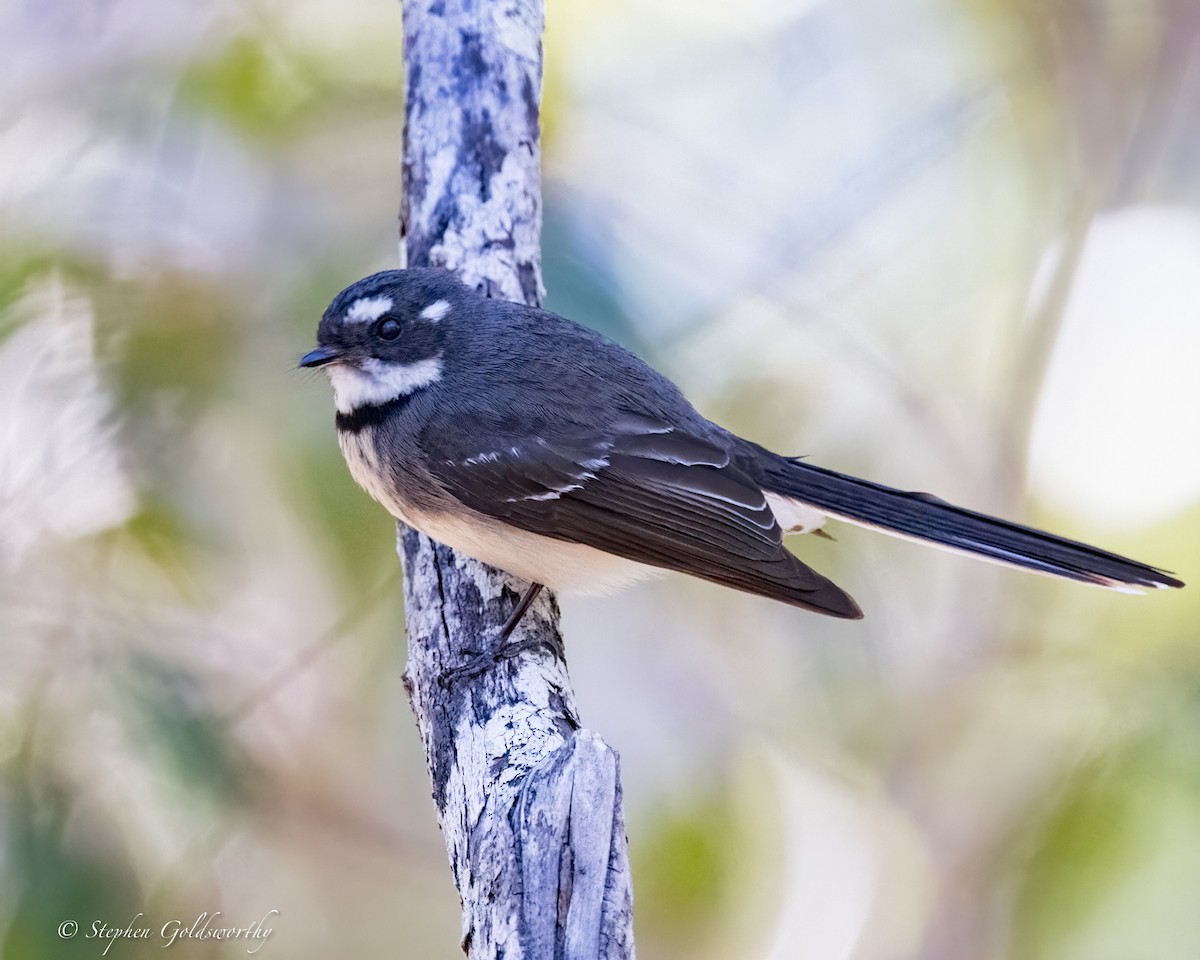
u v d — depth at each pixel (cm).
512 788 582
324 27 1098
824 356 1226
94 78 1082
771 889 1172
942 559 1192
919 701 1176
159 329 980
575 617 1273
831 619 1211
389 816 1152
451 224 866
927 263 1321
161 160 1067
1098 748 1015
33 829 862
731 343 1211
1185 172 1325
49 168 1045
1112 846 980
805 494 828
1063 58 1316
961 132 1292
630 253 1155
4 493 948
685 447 806
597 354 823
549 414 789
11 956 843
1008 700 1146
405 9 893
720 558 787
